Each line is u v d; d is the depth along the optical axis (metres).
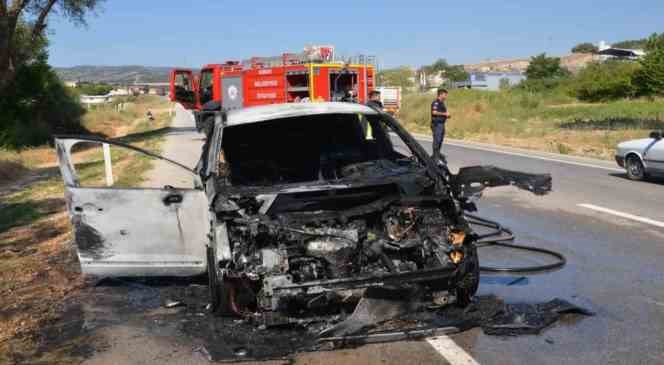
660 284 5.96
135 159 18.67
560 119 33.03
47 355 4.73
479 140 24.41
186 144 23.27
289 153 6.59
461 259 4.84
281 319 4.57
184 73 27.20
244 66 24.78
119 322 5.37
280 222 4.81
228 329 4.94
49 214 10.94
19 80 35.06
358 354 4.45
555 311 5.16
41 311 5.76
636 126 25.66
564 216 9.29
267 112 6.10
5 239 8.95
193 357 4.55
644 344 4.56
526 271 6.36
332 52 22.80
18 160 22.34
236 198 4.94
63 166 5.61
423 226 5.07
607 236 7.96
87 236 5.62
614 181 12.68
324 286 4.43
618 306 5.38
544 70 89.75
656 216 9.09
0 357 4.71
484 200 10.80
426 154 5.78
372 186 5.25
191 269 5.79
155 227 5.64
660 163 12.00
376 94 18.28
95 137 5.72
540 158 17.25
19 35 29.66
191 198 5.62
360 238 4.89
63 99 43.25
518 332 4.78
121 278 6.70
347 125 6.70
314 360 4.38
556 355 4.39
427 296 4.89
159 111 74.81
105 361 4.56
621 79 51.47
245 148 6.53
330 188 5.11
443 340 4.66
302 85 22.88
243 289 4.77
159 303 5.83
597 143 21.36
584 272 6.40
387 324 4.86
